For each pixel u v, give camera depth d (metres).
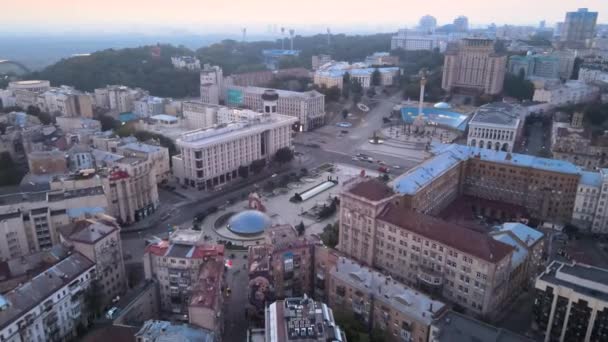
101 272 175.25
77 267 165.75
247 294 183.12
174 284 171.38
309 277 183.12
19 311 141.62
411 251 186.00
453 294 176.62
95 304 167.75
